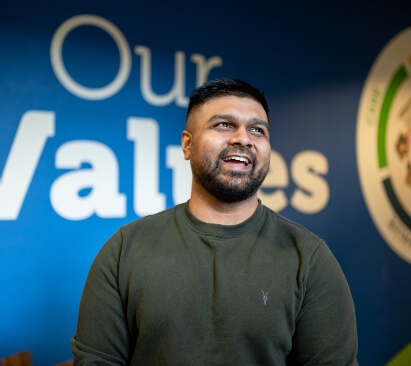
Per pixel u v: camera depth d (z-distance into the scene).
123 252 1.19
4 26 2.20
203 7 2.68
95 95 2.40
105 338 1.16
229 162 1.17
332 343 1.11
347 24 3.09
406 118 3.29
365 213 3.12
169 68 2.59
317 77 2.99
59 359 2.31
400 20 3.28
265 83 2.84
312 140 2.96
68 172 2.33
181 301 1.11
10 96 2.21
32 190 2.25
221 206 1.20
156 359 1.11
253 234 1.20
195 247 1.17
